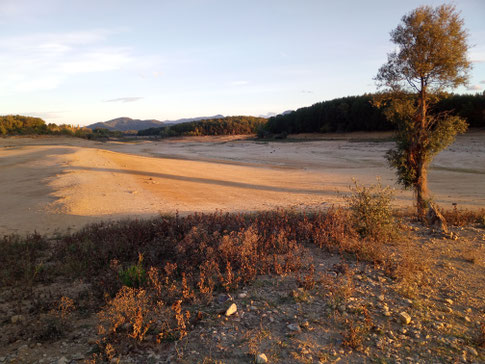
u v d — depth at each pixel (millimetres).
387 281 6176
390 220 9539
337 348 3947
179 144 114875
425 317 4781
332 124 109500
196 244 7758
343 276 6328
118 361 3748
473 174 34594
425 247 8633
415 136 13477
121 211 16375
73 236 10422
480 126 71438
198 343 4086
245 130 192125
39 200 18375
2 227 13133
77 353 3953
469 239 9477
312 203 19562
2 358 3893
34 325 4754
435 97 13539
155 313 4867
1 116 133250
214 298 5449
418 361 3711
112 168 34969
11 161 38812
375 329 4383
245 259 6613
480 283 6195
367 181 31391
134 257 7688
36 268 7062
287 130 130375
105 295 5387
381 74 14234
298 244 8555
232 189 26312
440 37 12672
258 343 4059
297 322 4570
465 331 4426
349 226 9250
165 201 19719
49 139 118938
